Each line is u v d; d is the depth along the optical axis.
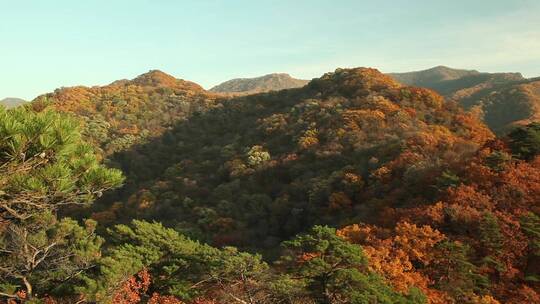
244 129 72.19
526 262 23.14
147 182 58.91
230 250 17.72
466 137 50.03
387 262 21.33
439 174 32.31
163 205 49.88
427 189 31.78
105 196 56.00
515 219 24.42
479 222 24.34
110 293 16.30
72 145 7.36
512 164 29.66
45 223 12.56
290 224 40.31
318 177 44.84
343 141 50.31
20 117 7.13
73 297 16.95
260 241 39.62
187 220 45.88
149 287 19.70
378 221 29.02
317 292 16.45
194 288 18.78
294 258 19.14
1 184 7.18
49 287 17.19
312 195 41.44
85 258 17.77
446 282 21.12
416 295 16.98
